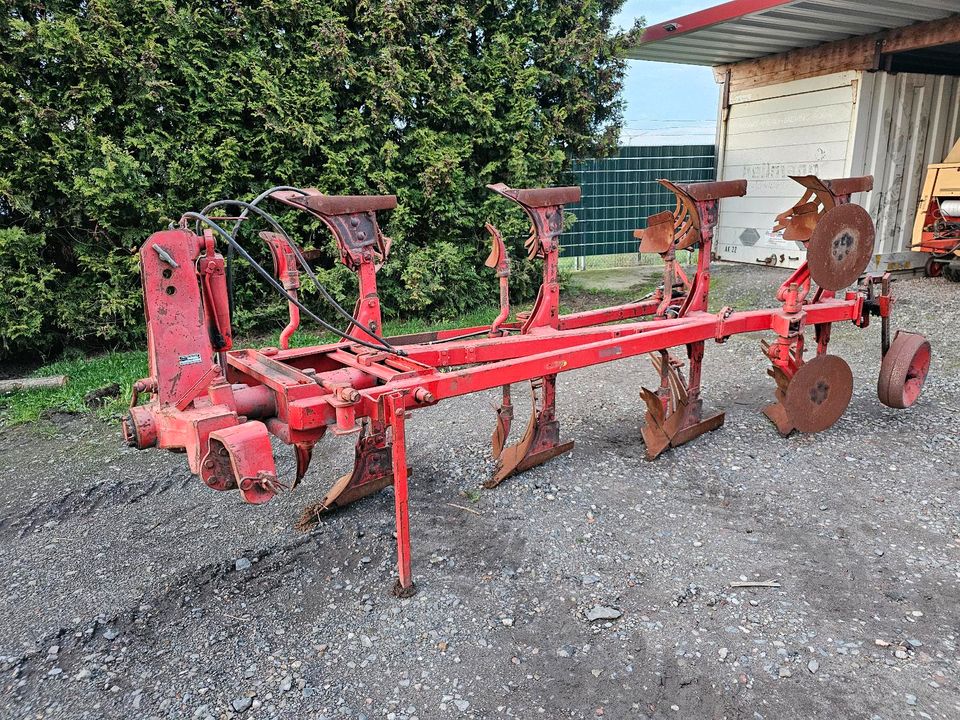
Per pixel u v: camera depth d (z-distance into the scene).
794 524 3.56
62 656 2.72
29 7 6.14
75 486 4.20
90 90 6.33
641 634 2.75
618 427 4.97
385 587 3.11
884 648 2.62
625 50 9.08
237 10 6.87
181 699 2.48
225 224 7.13
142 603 3.05
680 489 3.98
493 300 9.23
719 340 4.43
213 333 2.90
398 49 7.59
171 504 3.99
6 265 6.36
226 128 7.03
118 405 5.58
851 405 5.27
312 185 7.61
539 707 2.39
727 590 3.02
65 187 6.29
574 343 4.36
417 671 2.58
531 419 4.19
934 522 3.54
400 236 8.00
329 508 3.76
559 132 8.78
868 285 4.82
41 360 7.11
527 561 3.28
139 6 6.41
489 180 8.55
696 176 13.09
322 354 3.95
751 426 4.89
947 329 7.36
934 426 4.80
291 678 2.57
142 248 2.61
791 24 9.07
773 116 11.32
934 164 9.70
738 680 2.48
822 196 4.30
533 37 8.73
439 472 4.27
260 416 3.19
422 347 3.85
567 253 12.58
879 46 9.47
